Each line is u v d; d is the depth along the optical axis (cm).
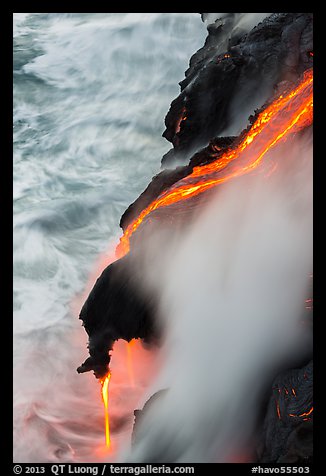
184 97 1412
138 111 2366
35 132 2223
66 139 2180
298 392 794
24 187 1892
